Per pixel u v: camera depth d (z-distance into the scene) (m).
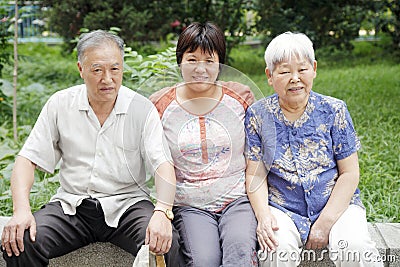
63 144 3.10
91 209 3.03
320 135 3.09
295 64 2.99
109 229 3.05
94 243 3.12
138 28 8.51
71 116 3.07
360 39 12.04
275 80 3.04
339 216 3.02
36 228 2.86
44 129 3.07
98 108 3.05
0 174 4.60
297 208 3.11
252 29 9.12
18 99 7.03
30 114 6.72
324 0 8.88
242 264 2.82
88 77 2.94
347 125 3.09
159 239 2.80
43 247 2.85
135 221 2.98
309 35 8.83
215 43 3.08
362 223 2.98
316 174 3.09
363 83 7.84
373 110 6.51
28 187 2.99
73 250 3.05
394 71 8.59
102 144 3.07
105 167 3.07
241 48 11.38
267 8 8.64
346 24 9.29
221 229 2.99
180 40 3.12
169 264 2.86
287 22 8.73
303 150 3.11
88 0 8.59
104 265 3.14
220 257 2.90
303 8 9.04
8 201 4.23
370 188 4.32
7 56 6.84
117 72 2.96
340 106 3.10
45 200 4.16
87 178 3.07
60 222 2.96
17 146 5.37
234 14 8.78
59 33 9.09
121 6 8.61
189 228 2.97
